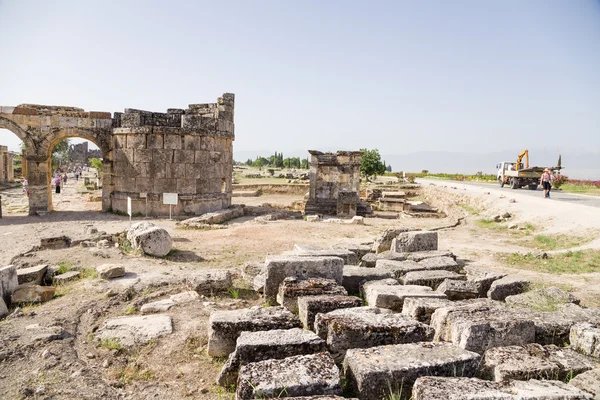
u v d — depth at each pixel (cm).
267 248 1414
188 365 562
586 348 539
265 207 2919
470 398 379
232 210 2308
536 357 491
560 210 1981
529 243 1606
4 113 2189
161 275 981
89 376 522
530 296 780
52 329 652
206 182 2309
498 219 2170
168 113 2317
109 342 617
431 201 3631
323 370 442
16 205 2723
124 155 2245
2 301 746
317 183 2948
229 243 1489
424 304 678
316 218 2214
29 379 507
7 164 4706
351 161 2922
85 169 8144
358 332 537
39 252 1207
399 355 470
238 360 503
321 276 828
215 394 495
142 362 570
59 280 956
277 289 813
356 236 1714
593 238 1488
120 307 782
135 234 1265
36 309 771
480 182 4706
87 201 2961
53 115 2250
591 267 1168
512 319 566
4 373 519
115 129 2262
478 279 911
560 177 3584
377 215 2741
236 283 962
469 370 466
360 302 689
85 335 661
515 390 396
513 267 1198
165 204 2211
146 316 717
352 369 459
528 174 3244
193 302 796
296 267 818
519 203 2355
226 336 582
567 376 470
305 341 514
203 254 1310
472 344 535
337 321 553
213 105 2456
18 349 577
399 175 6022
